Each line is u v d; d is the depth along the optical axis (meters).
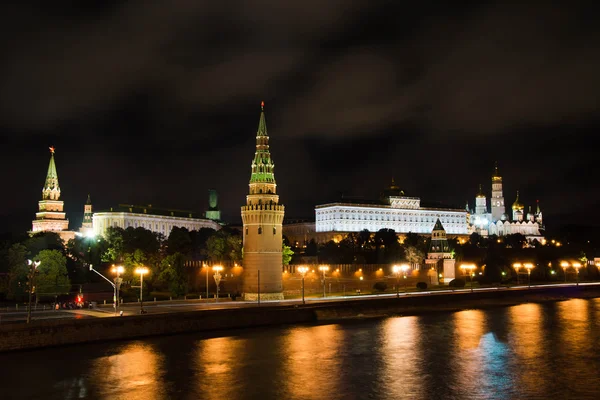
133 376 101.69
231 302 176.50
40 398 90.12
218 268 179.88
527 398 93.06
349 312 175.62
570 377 104.75
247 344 128.62
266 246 187.50
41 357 111.94
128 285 191.25
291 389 96.50
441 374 106.25
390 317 176.38
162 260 191.12
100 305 157.38
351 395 93.94
